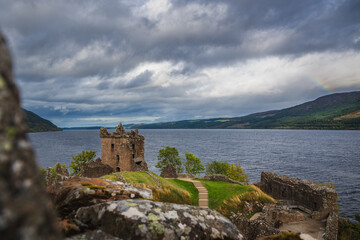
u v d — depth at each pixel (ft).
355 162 399.03
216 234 19.22
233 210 99.86
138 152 143.54
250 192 114.32
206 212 21.44
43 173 161.99
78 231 17.89
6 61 5.84
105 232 17.48
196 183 129.80
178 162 241.35
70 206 27.09
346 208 186.70
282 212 98.89
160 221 18.30
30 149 5.89
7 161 4.92
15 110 5.65
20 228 4.63
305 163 392.06
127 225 17.62
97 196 28.07
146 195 30.55
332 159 433.48
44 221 5.42
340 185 255.70
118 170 137.90
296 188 122.83
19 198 4.91
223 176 140.26
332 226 91.71
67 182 30.99
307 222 99.04
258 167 360.28
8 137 5.14
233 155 488.02
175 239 17.44
